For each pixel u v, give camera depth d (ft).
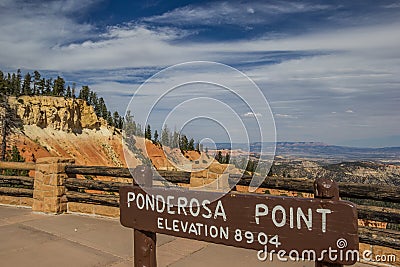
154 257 9.54
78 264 13.76
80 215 22.15
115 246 15.97
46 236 17.44
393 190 13.52
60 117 206.90
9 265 13.62
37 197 22.77
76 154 192.85
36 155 171.94
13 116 185.57
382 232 14.17
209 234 8.14
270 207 7.39
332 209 6.79
